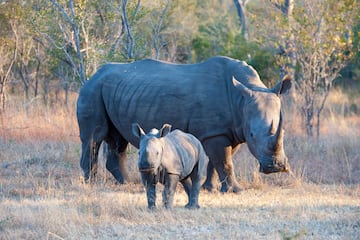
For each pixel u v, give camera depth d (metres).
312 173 50.50
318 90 63.75
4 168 51.84
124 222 34.59
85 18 59.03
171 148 35.94
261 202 40.56
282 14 63.69
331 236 32.00
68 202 38.72
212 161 44.50
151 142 34.09
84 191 41.50
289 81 42.03
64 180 48.12
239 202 40.53
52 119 66.62
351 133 58.72
